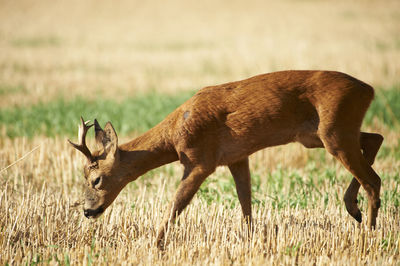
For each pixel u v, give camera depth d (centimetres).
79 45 12094
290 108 2148
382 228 2191
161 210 2495
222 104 2189
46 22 16575
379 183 2177
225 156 2227
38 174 3125
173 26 15500
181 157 2217
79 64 9569
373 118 4578
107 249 2033
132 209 2477
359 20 15025
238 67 8362
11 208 2428
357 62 7794
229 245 2091
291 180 2959
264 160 3544
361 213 2392
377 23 14200
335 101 2105
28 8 19438
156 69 8881
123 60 9981
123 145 2291
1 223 2258
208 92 2244
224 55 9856
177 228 2188
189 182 2183
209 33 13625
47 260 1964
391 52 8962
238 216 2369
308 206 2577
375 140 2289
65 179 3081
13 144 3997
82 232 2245
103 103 5784
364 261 1952
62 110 5275
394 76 6869
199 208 2475
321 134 2133
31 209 2383
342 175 3056
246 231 2191
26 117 5091
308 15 16725
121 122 4788
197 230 2238
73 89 7125
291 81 2172
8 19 17012
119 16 18038
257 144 2203
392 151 3578
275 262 1936
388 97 5206
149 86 7294
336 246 2094
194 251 2050
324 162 3509
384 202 2558
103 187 2227
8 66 9275
